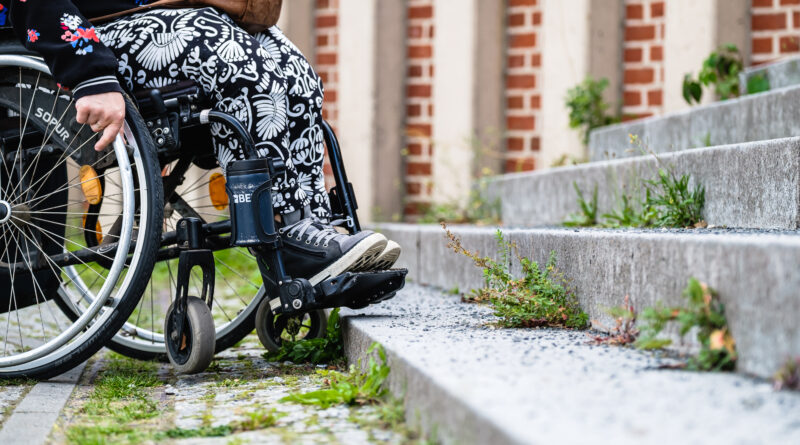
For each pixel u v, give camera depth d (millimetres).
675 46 4957
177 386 2055
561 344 1685
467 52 5371
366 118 5535
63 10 2029
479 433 1134
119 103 2008
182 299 2104
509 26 5371
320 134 2240
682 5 4930
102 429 1585
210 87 2039
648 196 2738
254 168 1992
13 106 2148
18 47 2141
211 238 2174
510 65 5379
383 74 5531
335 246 2055
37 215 2295
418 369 1431
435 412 1328
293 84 2178
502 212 4688
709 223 2521
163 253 2240
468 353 1572
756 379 1302
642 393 1228
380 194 5566
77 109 2002
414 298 2809
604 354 1555
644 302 1676
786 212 2184
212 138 2131
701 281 1463
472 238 2854
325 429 1499
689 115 3584
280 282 2043
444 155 5445
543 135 5262
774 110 3020
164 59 2053
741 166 2355
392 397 1622
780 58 4852
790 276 1225
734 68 4566
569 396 1211
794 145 2150
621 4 5102
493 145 5406
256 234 1998
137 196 2221
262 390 1941
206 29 2051
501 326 2002
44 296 2350
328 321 2293
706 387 1261
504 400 1188
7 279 2279
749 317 1326
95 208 2326
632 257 1729
